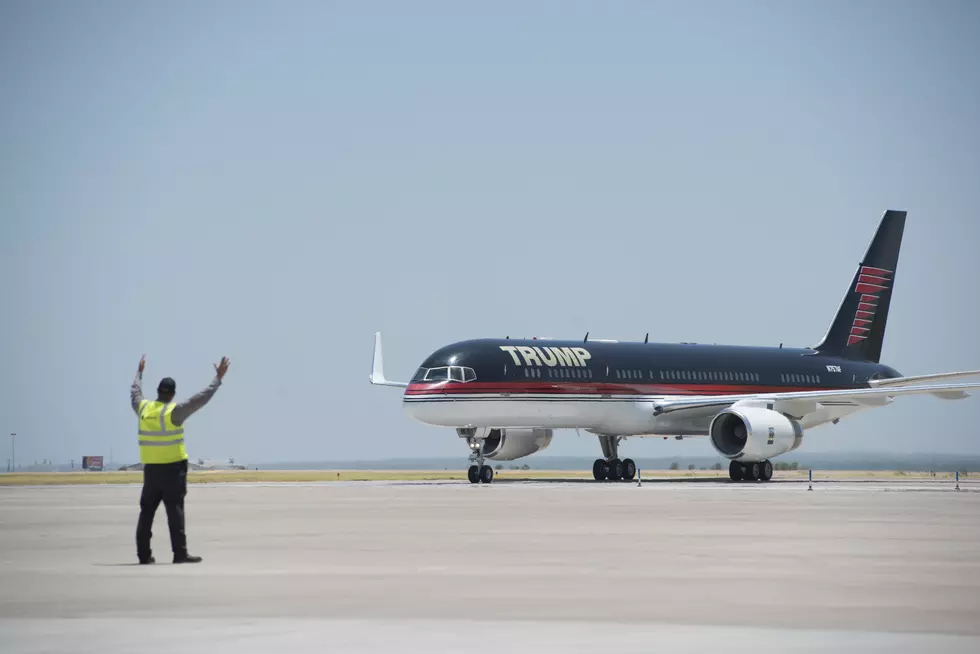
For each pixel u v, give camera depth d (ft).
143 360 131.54
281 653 72.33
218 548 138.72
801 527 167.84
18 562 124.77
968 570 113.60
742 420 380.58
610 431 393.29
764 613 87.51
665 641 76.33
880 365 463.83
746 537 150.71
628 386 388.16
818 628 81.20
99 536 158.92
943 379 439.63
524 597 95.86
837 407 437.99
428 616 86.53
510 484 364.99
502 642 75.97
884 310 468.75
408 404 355.15
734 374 418.10
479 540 147.33
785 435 378.73
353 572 113.19
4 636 78.38
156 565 121.08
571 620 84.58
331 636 78.23
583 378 377.50
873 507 219.20
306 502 243.40
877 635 78.59
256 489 319.47
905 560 122.52
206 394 125.49
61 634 79.05
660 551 132.46
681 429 402.72
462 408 352.08
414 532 160.35
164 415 124.26
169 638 77.41
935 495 272.92
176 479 124.26
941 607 90.27
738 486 343.67
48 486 382.63
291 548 137.90
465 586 102.63
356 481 428.97
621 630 80.48
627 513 201.05
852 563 119.85
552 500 247.50
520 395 361.10
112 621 84.38
